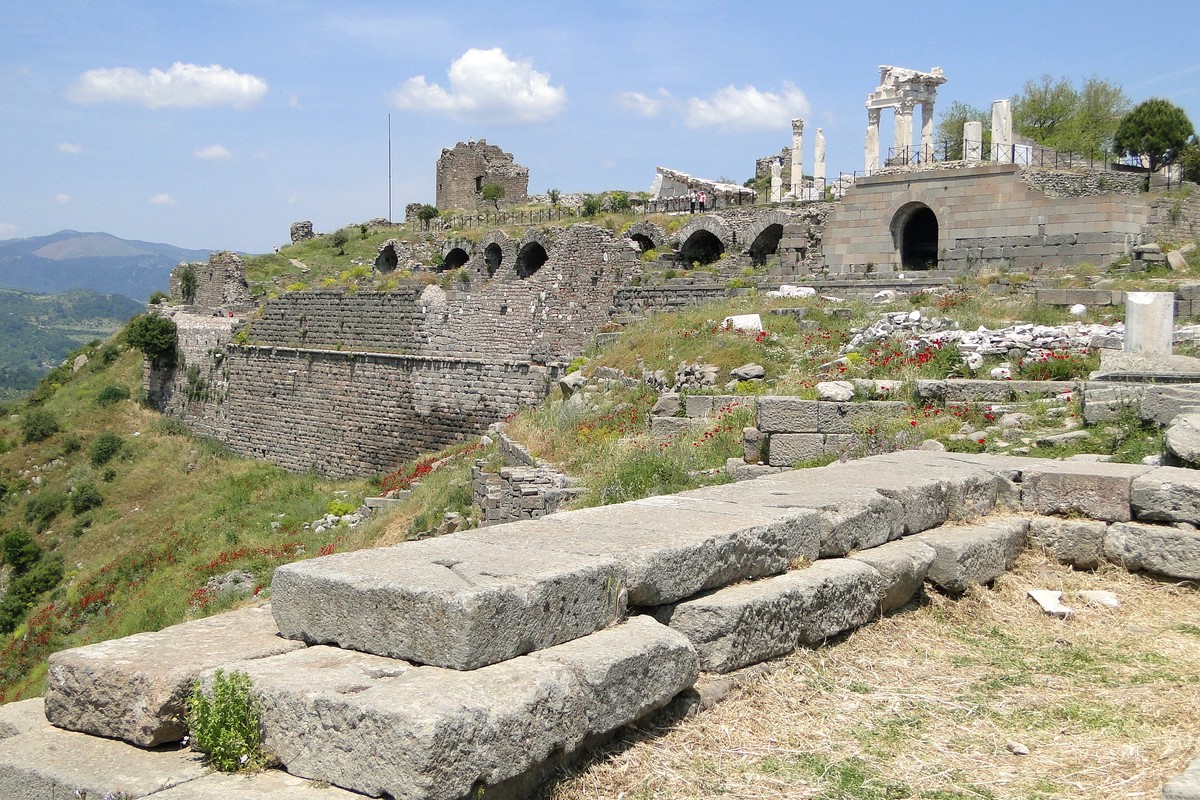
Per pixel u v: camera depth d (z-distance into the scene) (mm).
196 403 53156
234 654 5645
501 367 38594
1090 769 5566
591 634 5871
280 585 5973
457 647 5148
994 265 32094
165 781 4906
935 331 21219
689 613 6406
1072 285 27406
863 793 5316
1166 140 46625
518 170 77250
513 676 5078
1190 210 33906
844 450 14898
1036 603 8508
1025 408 15039
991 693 6672
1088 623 8102
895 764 5660
